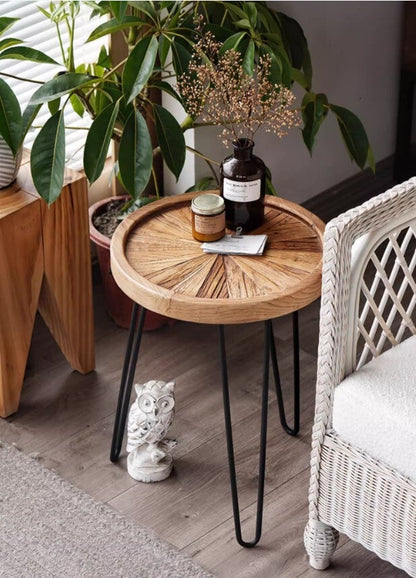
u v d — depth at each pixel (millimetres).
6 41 2020
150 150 2020
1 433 2170
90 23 2430
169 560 1857
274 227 1972
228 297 1757
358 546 1905
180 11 2219
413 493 1591
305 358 2412
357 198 3123
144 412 1956
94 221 2453
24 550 1878
